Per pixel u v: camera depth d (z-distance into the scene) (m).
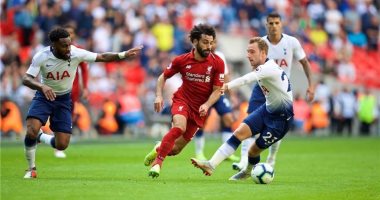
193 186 24.72
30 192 22.58
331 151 47.50
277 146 30.80
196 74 26.67
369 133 75.62
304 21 84.06
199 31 26.16
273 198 22.17
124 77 63.62
